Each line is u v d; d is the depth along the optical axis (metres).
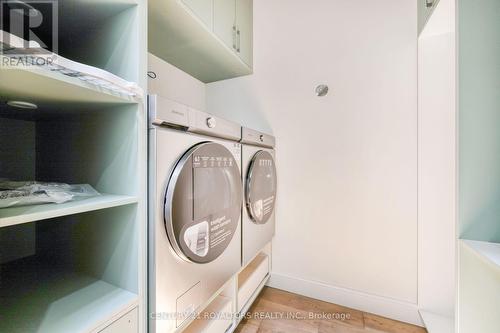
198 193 1.02
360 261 1.73
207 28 1.42
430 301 1.54
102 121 0.91
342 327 1.53
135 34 0.84
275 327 1.52
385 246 1.66
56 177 1.06
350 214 1.76
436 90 1.50
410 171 1.58
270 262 2.01
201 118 1.06
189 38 1.51
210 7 1.44
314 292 1.86
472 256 0.90
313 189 1.88
